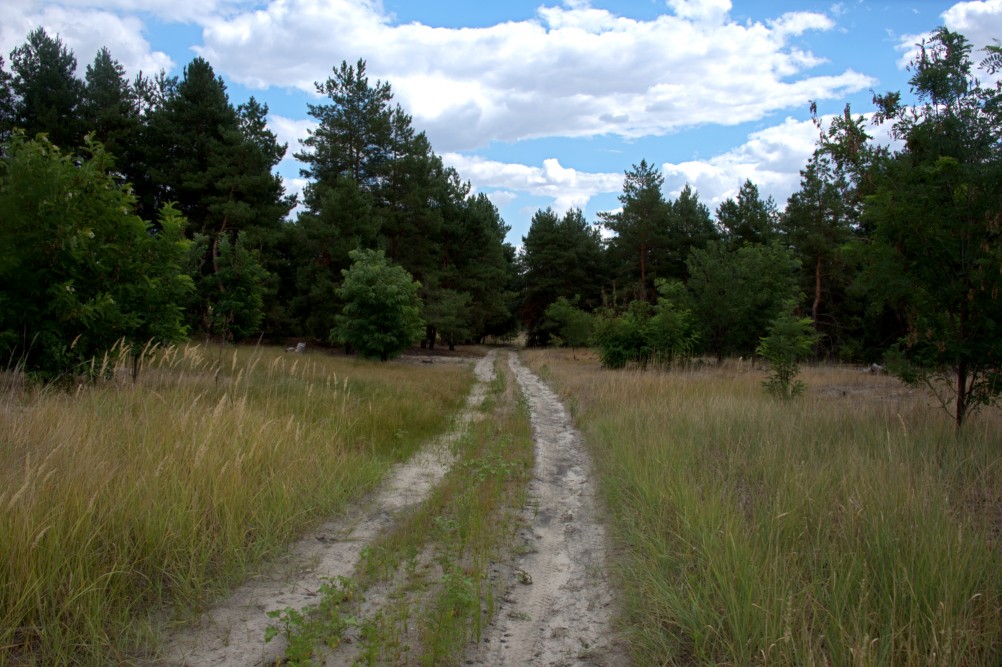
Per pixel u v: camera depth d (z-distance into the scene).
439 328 39.06
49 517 3.86
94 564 3.83
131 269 9.73
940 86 7.55
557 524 5.96
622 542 5.22
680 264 45.88
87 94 29.55
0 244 8.16
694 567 4.30
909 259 7.66
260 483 5.72
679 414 9.63
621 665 3.43
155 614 3.76
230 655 3.38
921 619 3.24
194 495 4.69
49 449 5.11
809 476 5.48
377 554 4.89
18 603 3.22
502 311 48.91
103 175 9.67
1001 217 6.94
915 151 7.85
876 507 4.46
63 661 3.11
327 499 5.98
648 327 22.83
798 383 12.74
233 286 18.77
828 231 31.72
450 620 3.59
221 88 32.47
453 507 6.12
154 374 10.40
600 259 56.47
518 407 13.55
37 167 8.65
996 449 6.24
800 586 3.72
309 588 4.30
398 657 3.33
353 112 35.84
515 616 4.04
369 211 33.38
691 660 3.36
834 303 33.53
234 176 30.02
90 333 9.07
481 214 45.25
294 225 33.19
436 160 44.75
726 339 23.77
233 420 6.64
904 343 8.12
